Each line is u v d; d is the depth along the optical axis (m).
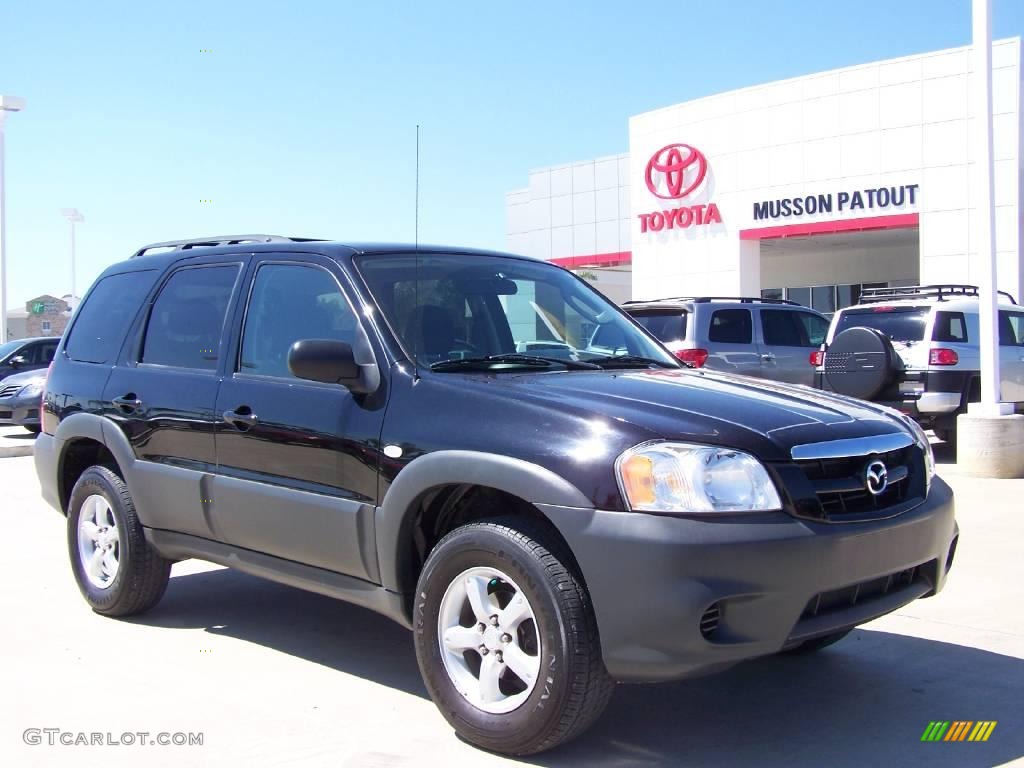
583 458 3.61
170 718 4.20
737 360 13.09
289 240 5.47
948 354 12.07
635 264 30.39
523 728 3.66
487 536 3.78
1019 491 9.58
